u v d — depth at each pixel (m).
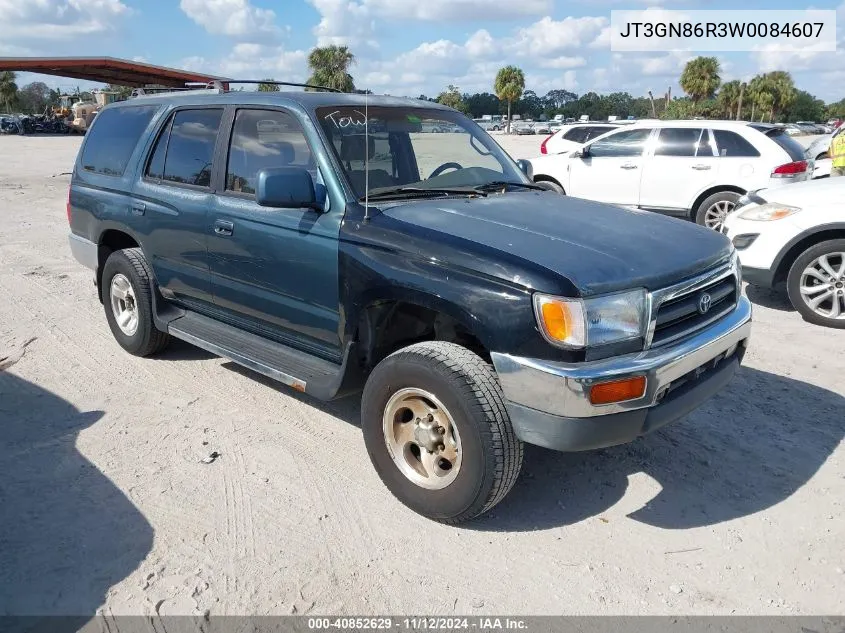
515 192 4.29
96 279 5.69
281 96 4.17
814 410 4.60
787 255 6.58
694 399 3.27
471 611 2.81
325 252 3.68
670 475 3.83
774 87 69.38
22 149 31.20
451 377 3.10
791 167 9.73
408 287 3.29
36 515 3.39
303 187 3.62
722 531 3.34
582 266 3.01
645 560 3.13
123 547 3.18
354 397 4.82
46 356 5.51
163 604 2.82
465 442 3.11
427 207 3.72
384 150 4.06
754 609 2.83
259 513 3.45
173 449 4.07
